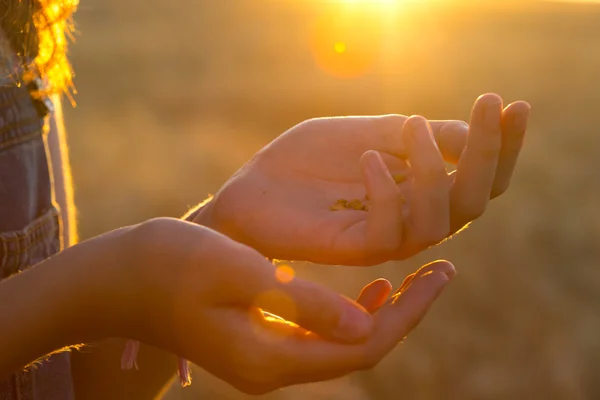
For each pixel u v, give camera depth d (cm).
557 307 510
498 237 646
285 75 1939
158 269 80
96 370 124
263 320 83
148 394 127
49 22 124
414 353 432
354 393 379
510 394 400
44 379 116
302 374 82
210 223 107
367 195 98
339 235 95
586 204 791
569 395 403
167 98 1457
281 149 110
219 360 82
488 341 457
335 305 79
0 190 110
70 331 83
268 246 101
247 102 1452
